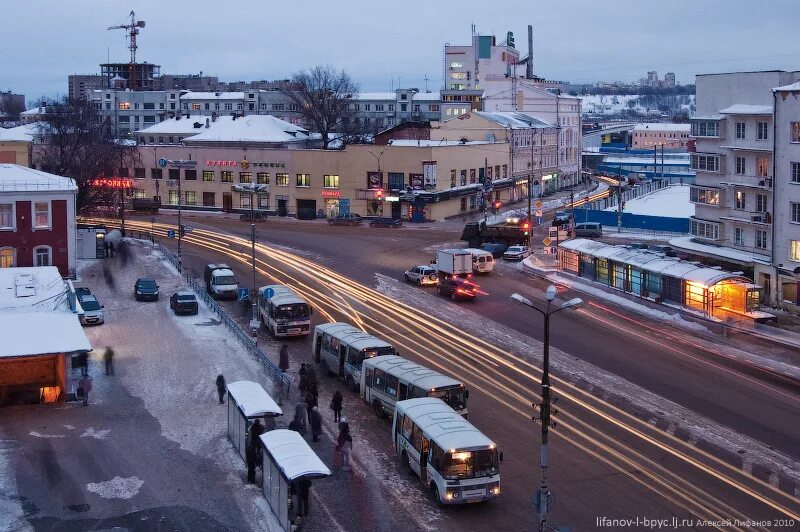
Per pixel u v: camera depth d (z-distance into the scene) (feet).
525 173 507.30
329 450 124.36
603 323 207.41
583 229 354.33
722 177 246.88
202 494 108.99
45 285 180.96
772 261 219.00
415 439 113.80
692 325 203.72
